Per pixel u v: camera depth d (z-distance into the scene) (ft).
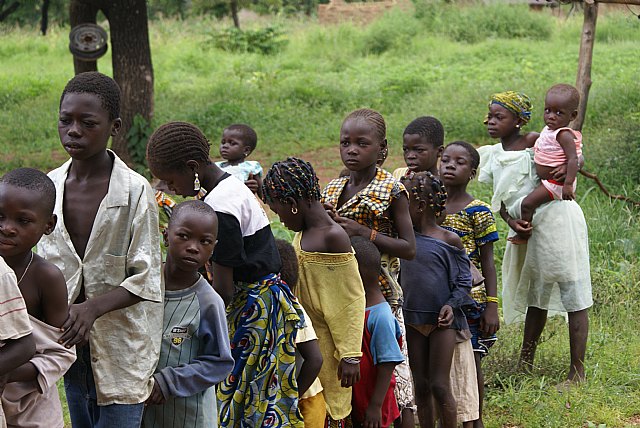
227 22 105.50
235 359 11.23
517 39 80.43
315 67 73.41
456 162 15.51
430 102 52.75
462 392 13.94
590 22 29.45
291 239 22.61
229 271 10.92
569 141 17.12
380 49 80.84
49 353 8.84
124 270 9.69
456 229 15.60
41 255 9.82
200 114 50.29
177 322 10.12
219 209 10.84
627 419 15.39
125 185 9.68
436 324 13.52
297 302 11.42
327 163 41.57
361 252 12.24
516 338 19.03
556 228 17.12
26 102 59.21
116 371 9.66
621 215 27.04
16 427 8.91
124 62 39.42
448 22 86.17
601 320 19.95
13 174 8.56
